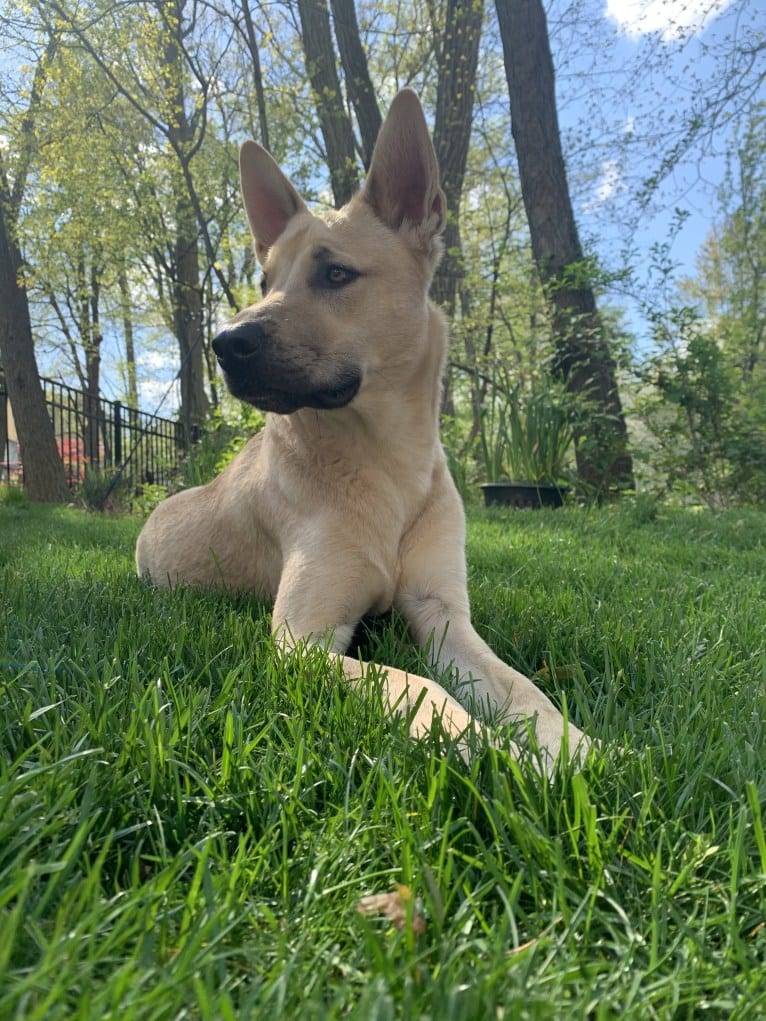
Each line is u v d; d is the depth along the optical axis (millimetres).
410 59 3863
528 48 2498
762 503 2395
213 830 332
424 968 235
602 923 287
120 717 424
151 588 876
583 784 333
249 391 685
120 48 2799
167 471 3164
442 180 3150
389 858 322
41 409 3066
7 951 213
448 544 768
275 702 468
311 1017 216
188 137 3650
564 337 2396
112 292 5777
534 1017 209
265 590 866
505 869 315
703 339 2418
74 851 269
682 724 455
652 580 980
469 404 3271
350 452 724
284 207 844
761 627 727
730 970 261
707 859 324
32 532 1563
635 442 2547
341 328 716
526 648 678
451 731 440
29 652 546
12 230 3619
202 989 205
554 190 2535
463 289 3369
